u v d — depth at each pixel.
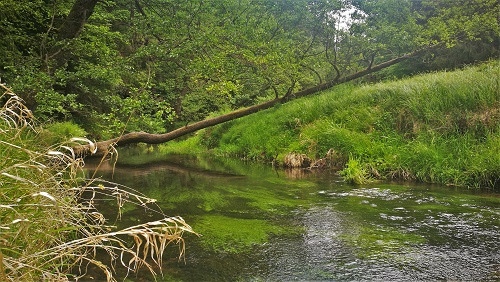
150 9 11.18
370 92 10.83
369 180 7.18
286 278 3.00
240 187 6.73
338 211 4.96
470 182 6.54
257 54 12.02
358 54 15.27
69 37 9.12
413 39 14.52
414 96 9.22
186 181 7.39
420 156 7.43
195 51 10.44
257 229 4.26
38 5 9.08
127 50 14.56
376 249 3.58
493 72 9.48
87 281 2.86
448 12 15.77
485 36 15.52
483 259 3.31
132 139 10.27
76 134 9.03
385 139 8.70
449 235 3.93
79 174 7.99
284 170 8.98
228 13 11.93
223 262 3.32
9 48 8.41
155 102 8.46
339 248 3.63
